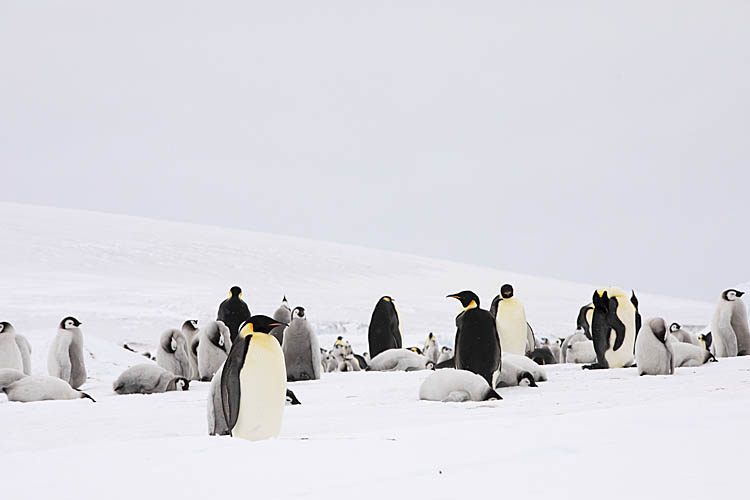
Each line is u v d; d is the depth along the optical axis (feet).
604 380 61.87
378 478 19.79
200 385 70.44
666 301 319.47
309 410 46.85
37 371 90.99
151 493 19.06
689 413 28.09
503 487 18.15
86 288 217.36
